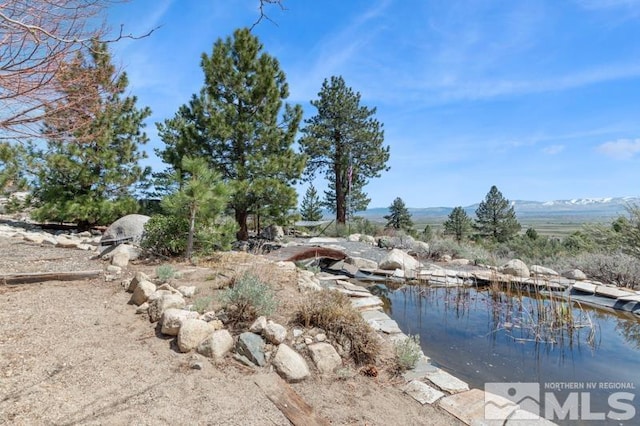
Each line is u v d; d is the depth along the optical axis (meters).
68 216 11.34
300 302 4.40
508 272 9.09
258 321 3.55
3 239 7.84
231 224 7.59
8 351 2.80
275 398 2.70
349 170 19.06
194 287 4.52
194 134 10.87
